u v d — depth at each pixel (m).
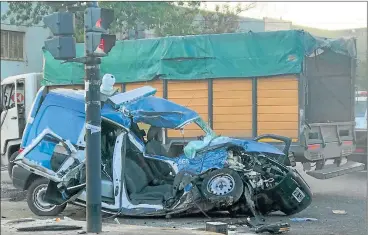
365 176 14.70
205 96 12.37
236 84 12.06
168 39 12.73
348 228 8.85
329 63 13.90
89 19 7.62
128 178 9.88
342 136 13.07
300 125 11.43
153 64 12.91
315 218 9.73
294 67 11.44
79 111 9.86
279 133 11.62
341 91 13.90
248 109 11.93
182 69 12.57
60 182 9.72
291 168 9.93
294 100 11.51
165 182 10.34
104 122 9.84
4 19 26.64
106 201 9.69
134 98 10.02
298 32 11.42
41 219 9.61
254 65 11.84
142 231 8.06
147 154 9.95
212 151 9.46
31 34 27.86
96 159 7.79
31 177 10.50
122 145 9.75
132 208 9.57
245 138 11.91
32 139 9.99
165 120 10.04
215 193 9.23
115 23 23.00
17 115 14.24
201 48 12.38
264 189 9.51
